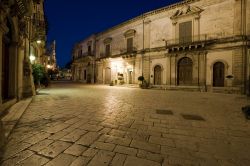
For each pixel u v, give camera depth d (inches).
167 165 96.4
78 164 95.6
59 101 321.1
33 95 394.0
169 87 742.5
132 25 959.6
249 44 572.4
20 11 258.1
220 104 316.8
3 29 188.4
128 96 439.5
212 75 645.9
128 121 186.5
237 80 589.0
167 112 237.5
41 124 168.1
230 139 136.4
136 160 101.3
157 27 831.7
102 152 110.6
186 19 725.3
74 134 142.1
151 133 148.6
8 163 95.1
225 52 617.0
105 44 1181.7
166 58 780.6
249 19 579.8
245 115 216.4
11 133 140.6
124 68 1003.9
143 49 887.7
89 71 1346.0
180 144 125.6
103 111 236.5
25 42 356.2
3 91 252.1
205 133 150.3
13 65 272.8
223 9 633.0
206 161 101.4
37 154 106.1
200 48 670.5
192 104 314.8
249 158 105.2
